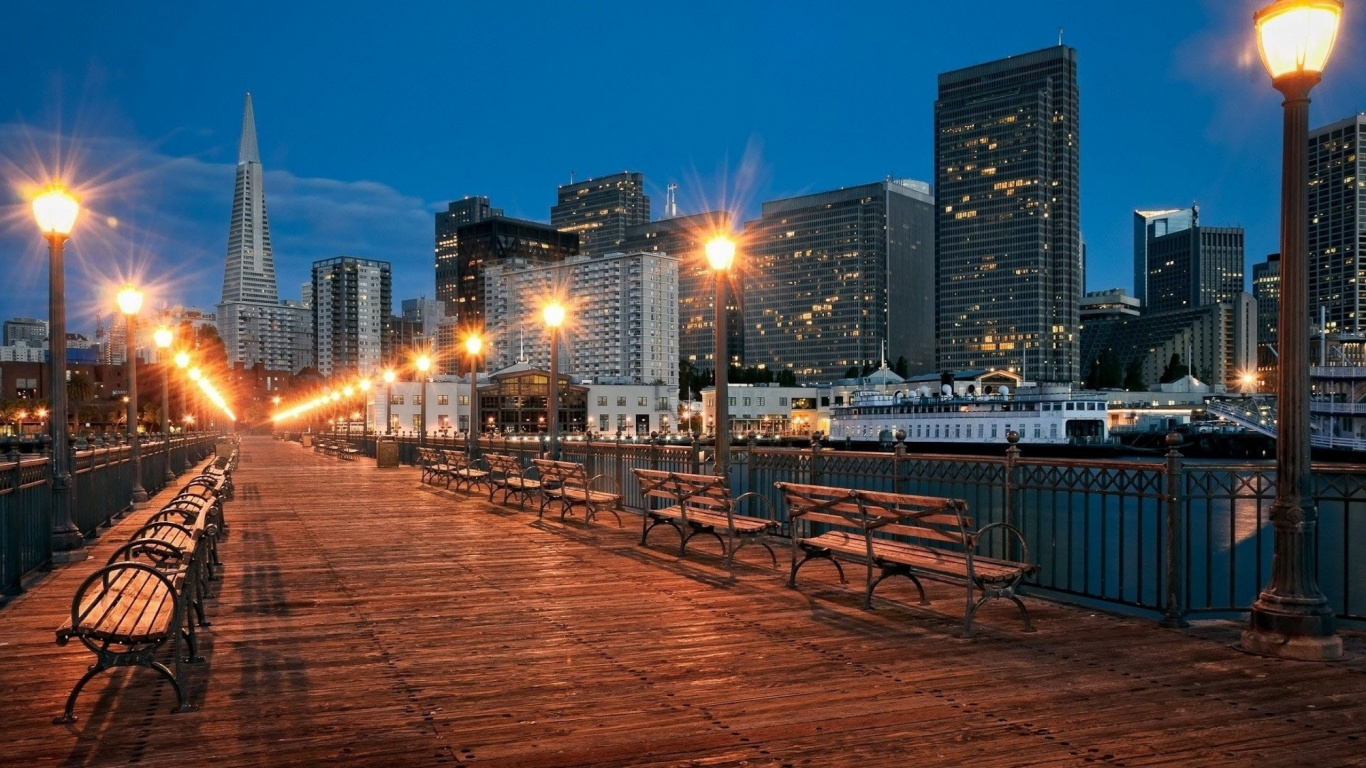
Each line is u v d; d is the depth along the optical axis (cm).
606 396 15250
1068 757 478
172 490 2530
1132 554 2239
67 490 1177
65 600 905
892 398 13375
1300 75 677
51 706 560
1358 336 10931
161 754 480
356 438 6738
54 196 1168
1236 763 471
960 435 10762
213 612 849
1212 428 11100
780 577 1025
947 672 638
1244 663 664
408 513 1792
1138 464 805
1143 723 532
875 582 858
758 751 486
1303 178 684
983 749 489
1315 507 705
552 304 2041
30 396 13675
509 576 1041
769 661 669
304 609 862
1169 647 709
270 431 19838
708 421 16088
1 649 704
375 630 773
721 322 1220
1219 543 3023
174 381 14275
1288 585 689
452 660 673
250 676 630
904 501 800
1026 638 738
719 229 1205
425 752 484
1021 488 921
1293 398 689
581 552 1232
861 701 572
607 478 1969
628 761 471
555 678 625
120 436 2342
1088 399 10825
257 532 1480
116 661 541
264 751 485
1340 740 505
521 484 1886
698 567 1101
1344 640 733
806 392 16550
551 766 464
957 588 951
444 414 13925
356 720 536
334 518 1697
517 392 14575
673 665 658
